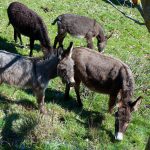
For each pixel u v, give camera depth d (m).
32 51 14.55
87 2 23.11
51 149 9.70
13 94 11.52
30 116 10.52
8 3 19.20
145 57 18.41
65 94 12.08
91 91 12.73
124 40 19.75
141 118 12.52
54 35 17.30
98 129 11.06
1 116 10.28
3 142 9.55
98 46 16.97
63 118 11.16
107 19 21.62
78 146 10.20
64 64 10.44
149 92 14.45
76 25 16.08
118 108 10.82
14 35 15.28
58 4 21.23
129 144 11.02
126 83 11.20
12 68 10.52
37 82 10.76
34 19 14.20
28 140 9.82
